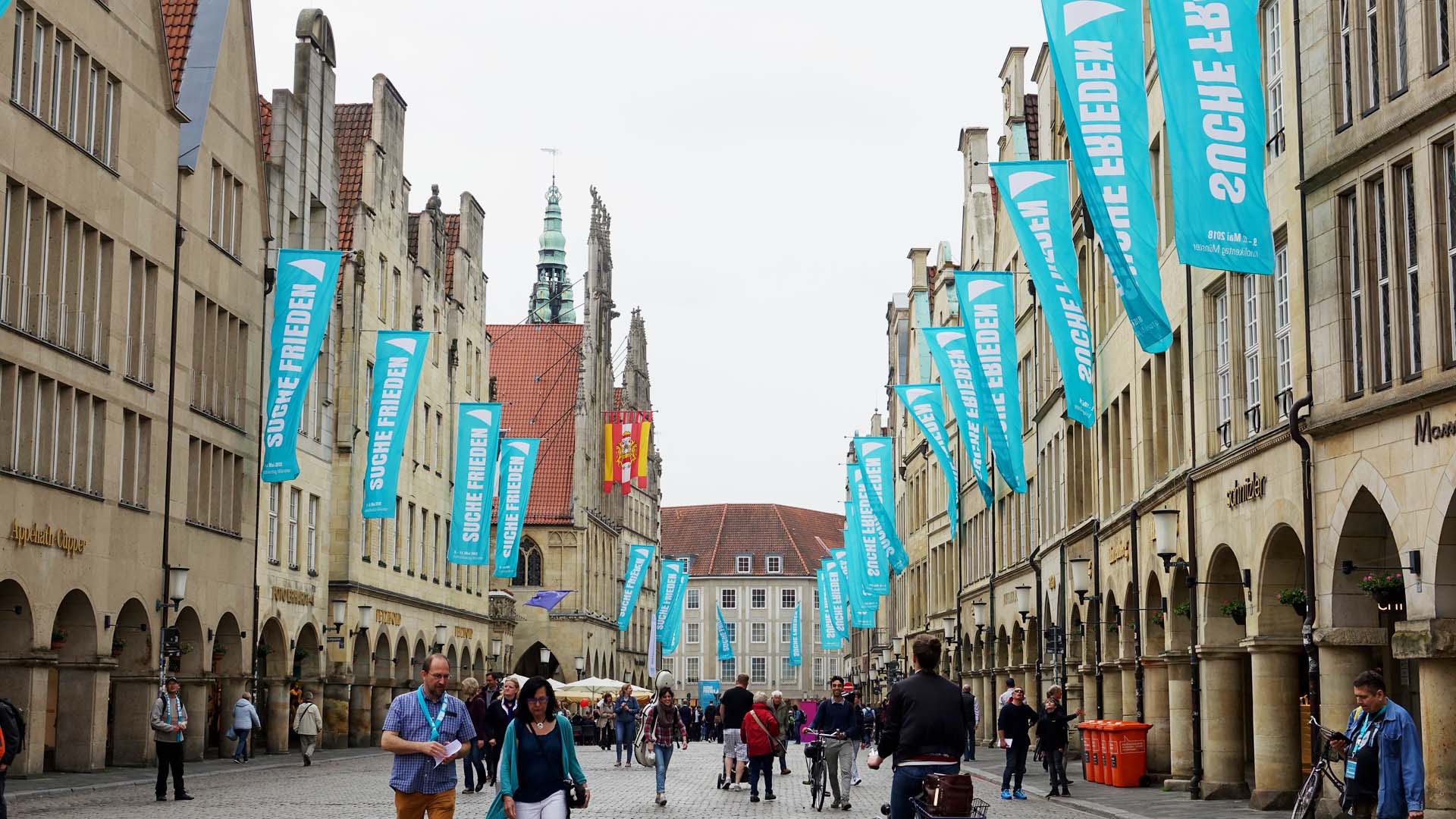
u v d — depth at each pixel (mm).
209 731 47719
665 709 30125
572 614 92062
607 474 101062
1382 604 21828
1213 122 21922
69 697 36031
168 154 40969
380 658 61031
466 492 56000
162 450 40375
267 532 48500
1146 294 25062
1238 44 22062
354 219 58156
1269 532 25359
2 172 32406
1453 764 19547
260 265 48156
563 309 149500
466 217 75375
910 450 86375
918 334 82875
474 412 56312
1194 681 29641
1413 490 20203
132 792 31391
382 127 61250
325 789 33031
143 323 39406
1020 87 53812
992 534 60344
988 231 61250
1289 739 25906
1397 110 20828
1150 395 35125
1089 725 35688
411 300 66312
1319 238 23156
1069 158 43094
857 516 72625
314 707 43281
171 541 40812
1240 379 27828
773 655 152250
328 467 55156
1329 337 22812
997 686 59781
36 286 34188
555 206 151500
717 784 36625
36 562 33219
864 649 116000
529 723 13828
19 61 33500
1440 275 19766
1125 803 28266
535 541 92812
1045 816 26500
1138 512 35312
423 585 67312
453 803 14289
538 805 13688
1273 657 25969
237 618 45594
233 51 45500
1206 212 21812
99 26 36969
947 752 13891
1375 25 21797
